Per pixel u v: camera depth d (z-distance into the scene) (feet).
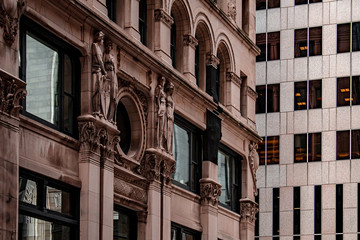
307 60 269.85
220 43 176.76
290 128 267.80
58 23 117.70
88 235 119.75
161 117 142.51
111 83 126.82
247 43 191.21
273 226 264.11
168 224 144.15
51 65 118.73
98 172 123.65
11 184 102.94
